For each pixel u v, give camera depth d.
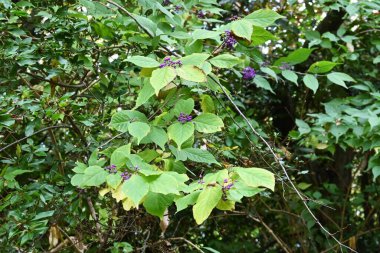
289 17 3.68
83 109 2.32
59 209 1.98
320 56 3.52
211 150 2.19
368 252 4.07
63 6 1.95
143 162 1.37
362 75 3.44
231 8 3.58
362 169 3.92
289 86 3.64
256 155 2.45
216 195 1.26
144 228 2.52
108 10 2.11
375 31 3.31
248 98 3.58
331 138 3.04
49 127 1.92
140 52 2.01
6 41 1.83
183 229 3.31
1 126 1.74
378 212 4.07
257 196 3.04
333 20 3.48
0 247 1.87
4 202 1.88
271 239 4.11
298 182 3.85
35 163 1.91
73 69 2.06
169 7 2.09
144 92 1.43
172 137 1.43
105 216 2.35
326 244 3.57
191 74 1.33
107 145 1.97
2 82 1.86
